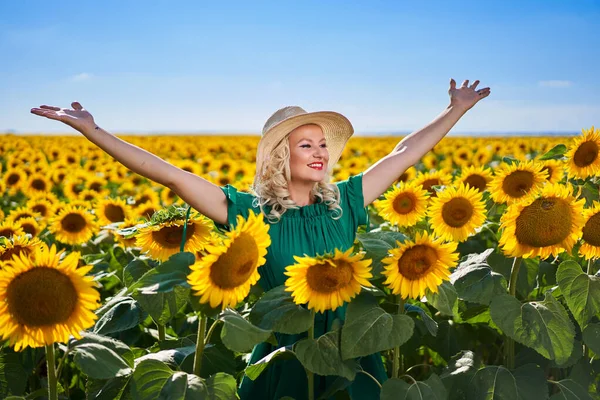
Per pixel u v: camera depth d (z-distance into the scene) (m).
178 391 2.83
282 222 3.71
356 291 2.93
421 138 4.25
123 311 3.75
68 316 2.59
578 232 3.41
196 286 2.76
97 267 5.10
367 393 3.49
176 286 2.88
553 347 3.19
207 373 3.28
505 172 4.81
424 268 3.02
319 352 3.11
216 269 2.78
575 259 4.34
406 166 4.15
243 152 28.19
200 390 2.84
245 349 2.84
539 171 4.80
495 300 3.33
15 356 3.71
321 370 3.05
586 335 3.51
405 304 3.80
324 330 3.54
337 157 4.25
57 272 2.58
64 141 44.03
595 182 4.80
